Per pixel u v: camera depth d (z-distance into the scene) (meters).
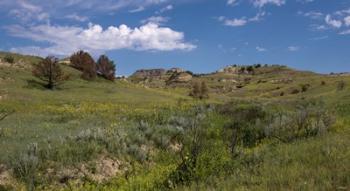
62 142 14.01
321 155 9.82
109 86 75.19
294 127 16.94
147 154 14.68
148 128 17.08
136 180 11.59
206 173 9.92
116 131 16.16
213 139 17.02
